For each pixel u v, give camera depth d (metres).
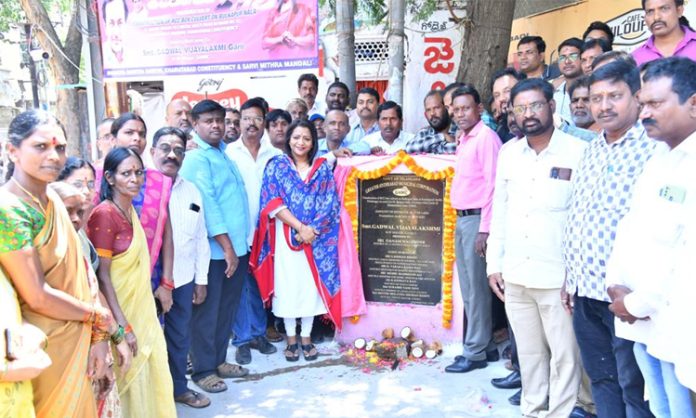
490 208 3.86
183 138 3.60
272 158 4.42
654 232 2.16
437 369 4.21
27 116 2.09
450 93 4.62
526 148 3.20
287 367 4.34
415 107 9.75
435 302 4.50
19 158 2.10
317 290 4.42
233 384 4.08
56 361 2.21
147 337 3.05
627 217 2.38
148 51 5.98
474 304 4.06
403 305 4.56
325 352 4.59
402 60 5.88
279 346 4.78
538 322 3.36
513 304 3.37
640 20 6.41
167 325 3.69
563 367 3.21
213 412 3.67
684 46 3.94
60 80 10.07
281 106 7.80
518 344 3.43
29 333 2.02
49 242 2.14
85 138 10.28
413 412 3.58
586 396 3.42
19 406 2.00
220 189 4.06
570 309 3.01
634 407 2.63
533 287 3.19
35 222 2.09
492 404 3.65
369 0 8.97
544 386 3.43
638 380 2.59
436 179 4.37
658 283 2.16
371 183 4.53
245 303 4.52
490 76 5.72
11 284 2.06
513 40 9.03
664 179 2.15
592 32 4.90
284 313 4.38
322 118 5.54
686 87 2.00
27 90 18.50
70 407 2.25
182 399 3.76
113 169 2.89
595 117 2.64
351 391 3.90
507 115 4.21
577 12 7.55
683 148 2.07
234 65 5.73
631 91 2.55
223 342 4.21
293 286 4.37
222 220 3.98
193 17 5.76
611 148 2.67
